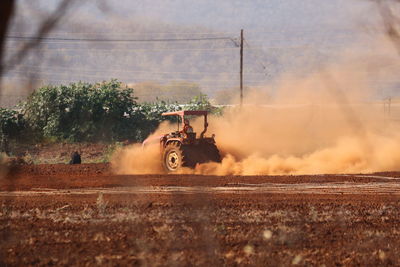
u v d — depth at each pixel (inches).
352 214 1574.8
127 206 1672.0
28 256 1015.6
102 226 1337.4
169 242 1135.0
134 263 955.3
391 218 1518.2
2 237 1171.3
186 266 940.0
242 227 1334.9
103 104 5925.2
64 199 1919.3
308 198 1935.3
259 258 997.8
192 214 1505.9
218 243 1123.9
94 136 5767.7
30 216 1514.5
